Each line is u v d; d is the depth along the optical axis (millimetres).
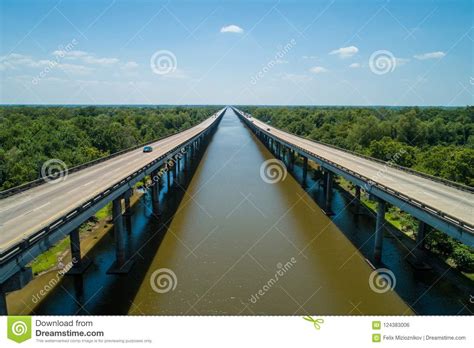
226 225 48938
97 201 29797
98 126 98062
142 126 132875
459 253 36750
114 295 31750
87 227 47750
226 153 112375
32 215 28375
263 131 127125
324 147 78312
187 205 57688
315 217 52875
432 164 61656
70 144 81000
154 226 48469
